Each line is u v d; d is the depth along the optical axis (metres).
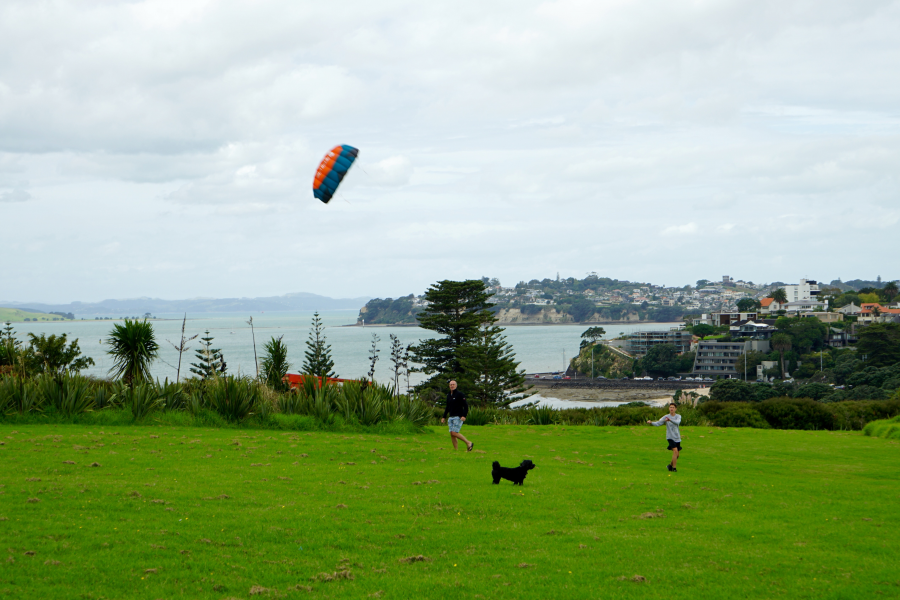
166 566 6.98
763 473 15.79
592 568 7.53
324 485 11.40
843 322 181.00
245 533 8.27
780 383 126.75
